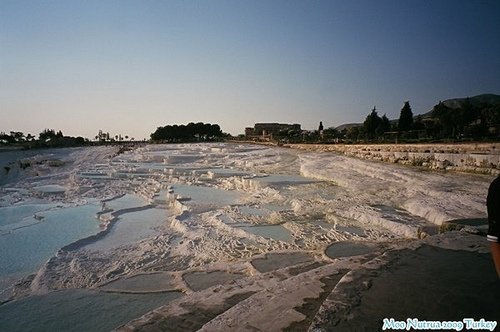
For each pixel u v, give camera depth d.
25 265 10.51
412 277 4.01
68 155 57.47
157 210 17.75
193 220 14.39
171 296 7.52
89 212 18.00
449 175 19.75
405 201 14.28
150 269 9.28
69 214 17.58
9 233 14.09
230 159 41.81
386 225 11.71
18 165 46.62
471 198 13.30
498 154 18.61
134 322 3.89
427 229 8.19
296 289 4.19
